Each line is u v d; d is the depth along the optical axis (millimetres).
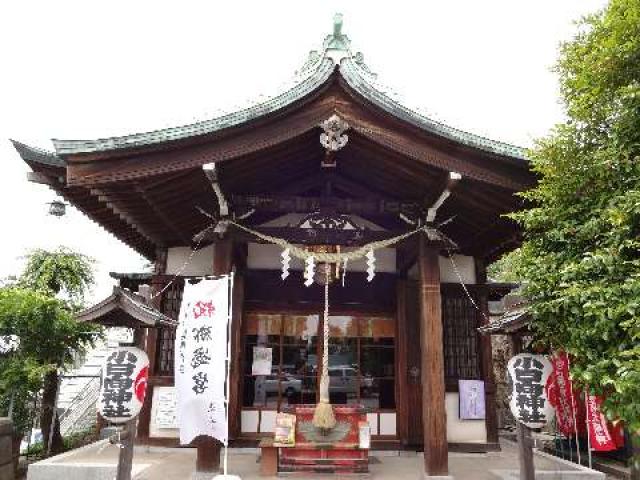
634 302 4059
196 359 6328
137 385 5867
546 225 5551
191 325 6469
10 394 9531
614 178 4883
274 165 7809
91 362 16828
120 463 5715
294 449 7605
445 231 9289
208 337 6367
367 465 7590
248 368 9688
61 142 6172
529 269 5281
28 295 9805
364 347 9938
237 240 7723
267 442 7453
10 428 8680
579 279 4727
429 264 7555
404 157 7090
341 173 8648
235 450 9086
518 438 6168
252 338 9781
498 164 6918
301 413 7750
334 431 7648
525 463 5973
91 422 14633
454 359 9617
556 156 5316
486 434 9352
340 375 9781
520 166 6863
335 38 9094
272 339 9797
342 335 9930
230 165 7145
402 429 9344
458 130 6770
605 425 8383
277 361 9734
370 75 8906
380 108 6734
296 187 8625
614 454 9797
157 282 9742
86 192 7316
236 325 9367
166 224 8703
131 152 6430
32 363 9500
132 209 7898
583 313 4586
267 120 6715
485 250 9898
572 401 8719
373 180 8344
